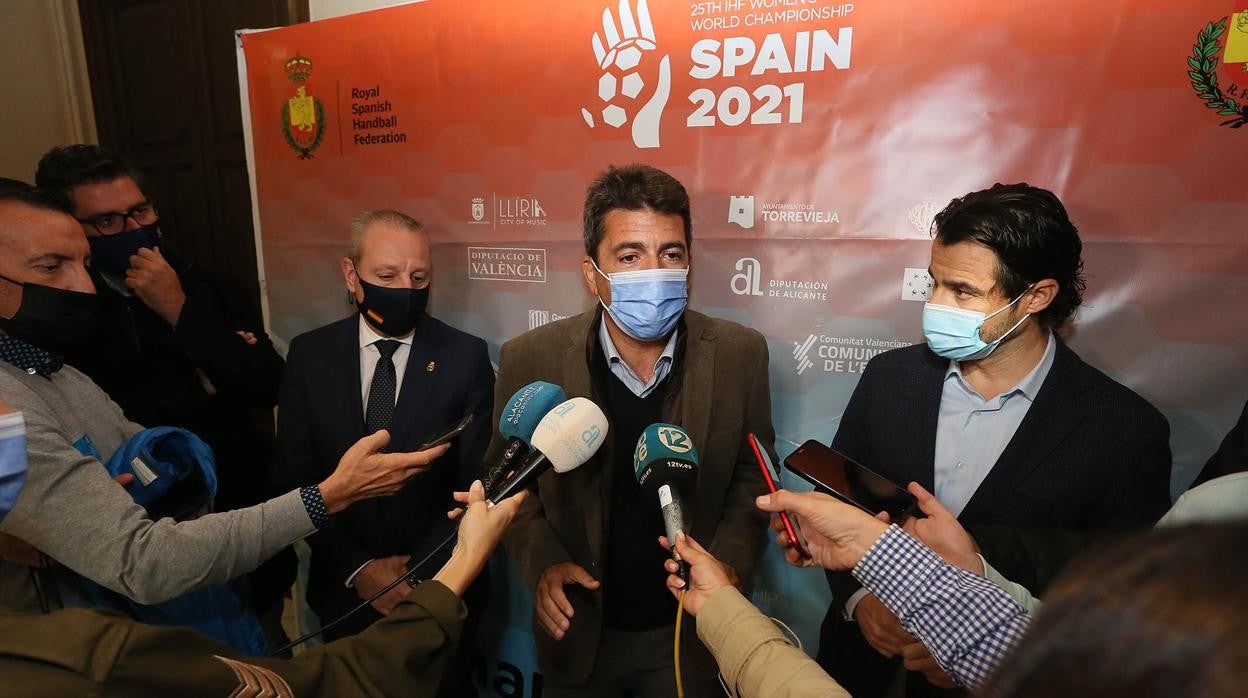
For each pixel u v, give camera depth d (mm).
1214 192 1120
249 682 683
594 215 1301
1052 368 1140
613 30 1508
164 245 1769
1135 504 1053
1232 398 1172
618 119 1546
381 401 1666
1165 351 1202
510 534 1439
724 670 829
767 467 1063
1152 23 1104
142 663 604
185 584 1019
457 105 1732
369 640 824
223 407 1885
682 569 992
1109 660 298
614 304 1267
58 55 2822
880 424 1268
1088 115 1167
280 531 1138
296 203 2047
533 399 1227
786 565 1619
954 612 766
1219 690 258
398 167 1854
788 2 1336
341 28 1845
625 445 1374
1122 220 1184
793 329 1477
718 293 1531
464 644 1816
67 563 958
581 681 1361
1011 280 1037
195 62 2480
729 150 1452
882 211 1349
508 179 1710
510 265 1761
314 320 2104
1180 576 306
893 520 1047
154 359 1740
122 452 1119
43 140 2857
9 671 553
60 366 1169
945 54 1241
